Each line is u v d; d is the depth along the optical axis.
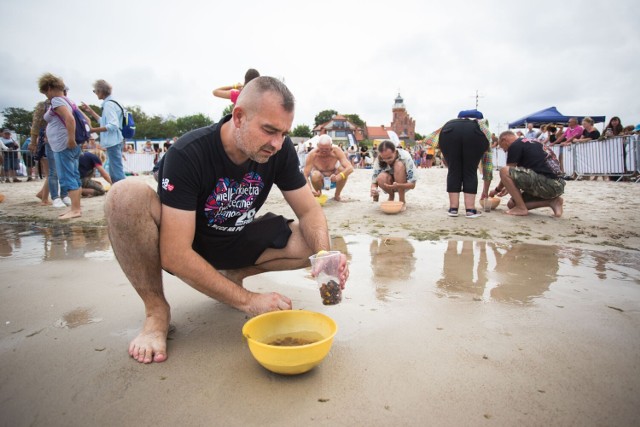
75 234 4.33
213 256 2.05
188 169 1.68
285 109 1.58
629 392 1.46
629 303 2.27
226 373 1.61
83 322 2.08
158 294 1.90
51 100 4.80
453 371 1.60
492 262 3.13
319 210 2.14
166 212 1.70
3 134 12.55
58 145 4.97
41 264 3.17
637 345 1.79
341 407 1.39
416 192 7.62
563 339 1.86
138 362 1.69
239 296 1.85
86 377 1.58
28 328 2.01
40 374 1.60
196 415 1.35
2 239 4.10
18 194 7.98
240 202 1.92
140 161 18.94
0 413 1.37
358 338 1.89
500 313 2.16
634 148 8.65
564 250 3.44
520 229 4.23
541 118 14.94
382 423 1.31
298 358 1.49
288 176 2.05
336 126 84.62
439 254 3.39
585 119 10.30
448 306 2.26
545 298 2.37
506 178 4.75
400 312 2.19
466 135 4.58
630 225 4.28
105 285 2.66
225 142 1.75
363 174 13.46
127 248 1.74
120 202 1.67
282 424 1.30
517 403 1.40
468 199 4.78
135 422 1.32
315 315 1.79
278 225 2.14
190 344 1.85
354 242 3.90
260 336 1.72
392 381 1.54
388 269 2.99
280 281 2.74
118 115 5.82
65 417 1.35
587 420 1.31
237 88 4.73
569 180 10.19
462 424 1.30
